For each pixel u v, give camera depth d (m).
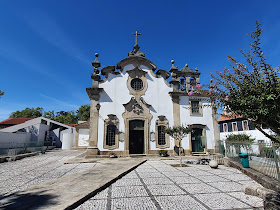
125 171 8.46
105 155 15.20
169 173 8.70
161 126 16.80
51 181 6.58
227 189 5.97
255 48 3.51
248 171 7.94
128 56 18.84
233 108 3.70
